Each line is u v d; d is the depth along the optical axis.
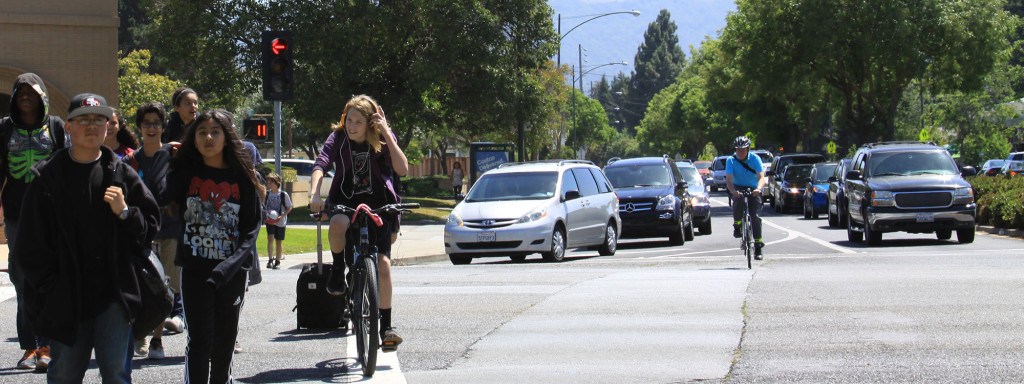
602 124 126.50
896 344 7.61
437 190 53.19
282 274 14.27
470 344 8.01
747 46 43.72
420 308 9.98
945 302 9.59
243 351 7.82
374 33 34.84
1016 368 6.70
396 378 6.78
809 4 41.16
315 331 8.76
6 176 6.72
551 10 36.88
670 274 12.68
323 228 26.62
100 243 4.99
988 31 40.72
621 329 8.53
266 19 34.69
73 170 4.98
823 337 7.95
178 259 5.54
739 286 11.15
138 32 61.78
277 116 16.28
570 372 6.89
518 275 12.93
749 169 13.80
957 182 18.98
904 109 58.34
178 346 8.04
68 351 5.05
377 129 6.79
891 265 13.39
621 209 21.12
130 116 41.62
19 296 6.94
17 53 19.98
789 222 29.48
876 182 19.30
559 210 16.61
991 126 56.28
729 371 6.79
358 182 6.84
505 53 36.03
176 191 5.55
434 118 36.78
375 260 6.80
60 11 20.23
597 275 12.70
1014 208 21.47
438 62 34.12
